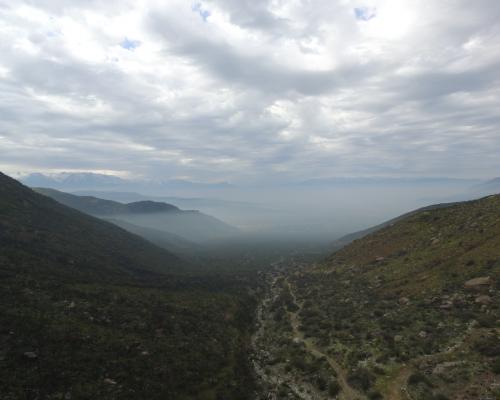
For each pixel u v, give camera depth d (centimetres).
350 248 13600
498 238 7300
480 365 3884
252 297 12031
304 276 13662
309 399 4522
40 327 4544
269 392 4834
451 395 3578
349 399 4253
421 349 4728
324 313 8012
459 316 5331
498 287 5741
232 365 5606
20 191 13700
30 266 7188
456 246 8231
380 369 4578
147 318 6309
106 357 4422
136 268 11988
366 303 7588
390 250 10819
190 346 5769
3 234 8794
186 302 8319
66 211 15838
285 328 7631
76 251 10419
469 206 10900
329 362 5347
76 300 5944
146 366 4578
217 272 17600
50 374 3672
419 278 7725
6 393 3188
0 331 4128
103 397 3619
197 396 4334
